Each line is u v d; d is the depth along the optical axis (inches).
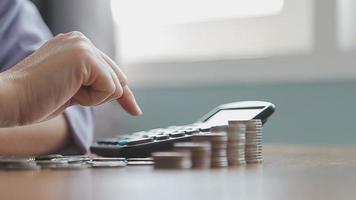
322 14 61.9
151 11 74.6
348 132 59.1
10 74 27.2
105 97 28.1
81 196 12.1
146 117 68.4
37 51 28.4
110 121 62.6
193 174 17.3
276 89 62.2
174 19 73.4
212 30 71.1
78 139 41.2
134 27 75.0
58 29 63.4
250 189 13.6
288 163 22.9
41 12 63.6
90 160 22.8
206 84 65.7
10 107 26.2
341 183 15.1
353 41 62.8
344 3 63.1
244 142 21.5
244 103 31.9
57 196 12.0
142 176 16.8
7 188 13.6
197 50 71.6
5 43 46.3
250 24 68.9
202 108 65.8
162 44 73.5
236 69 64.2
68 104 28.4
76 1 63.4
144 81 69.1
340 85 59.6
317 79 60.6
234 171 18.4
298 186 14.3
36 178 16.4
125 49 74.3
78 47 27.2
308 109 60.8
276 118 62.0
